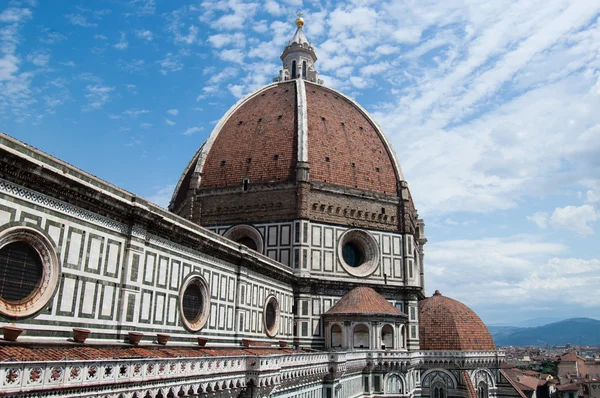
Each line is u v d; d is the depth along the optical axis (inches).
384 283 3644.2
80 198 1492.4
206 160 3887.8
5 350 1132.5
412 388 3516.2
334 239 3555.6
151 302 1796.3
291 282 3289.9
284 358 1973.4
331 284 3435.0
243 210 3597.4
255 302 2694.4
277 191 3560.5
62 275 1428.4
